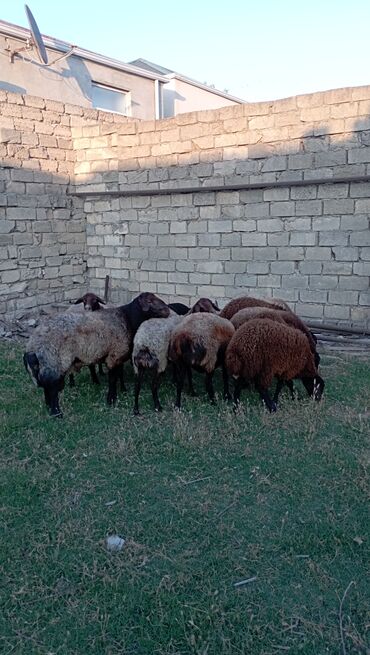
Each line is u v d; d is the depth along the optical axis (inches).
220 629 105.9
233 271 408.8
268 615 109.5
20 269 434.6
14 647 101.7
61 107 459.8
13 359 303.7
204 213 415.2
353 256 356.5
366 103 336.2
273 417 209.5
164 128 421.7
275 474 166.6
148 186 440.5
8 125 416.5
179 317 244.4
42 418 211.8
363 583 118.1
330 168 355.6
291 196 373.7
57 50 537.6
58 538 133.4
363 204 347.6
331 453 178.4
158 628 106.5
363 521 140.6
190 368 231.1
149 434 196.9
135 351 217.0
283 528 138.6
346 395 241.9
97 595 114.9
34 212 442.9
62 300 474.6
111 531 138.0
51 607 112.0
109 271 482.6
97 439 194.5
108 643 103.0
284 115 366.9
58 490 158.4
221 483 162.6
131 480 164.7
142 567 124.3
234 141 390.9
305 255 375.2
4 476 164.4
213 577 120.5
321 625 106.4
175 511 147.3
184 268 434.0
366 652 99.6
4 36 488.4
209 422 208.8
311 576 120.6
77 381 267.1
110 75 611.8
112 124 448.8
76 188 481.4
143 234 452.4
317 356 250.2
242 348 209.3
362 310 358.6
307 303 379.2
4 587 117.3
